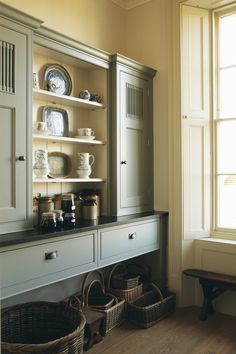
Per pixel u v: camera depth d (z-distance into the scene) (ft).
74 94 9.16
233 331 8.18
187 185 9.69
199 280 9.06
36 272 6.22
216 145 9.93
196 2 9.54
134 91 9.68
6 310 6.95
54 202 8.38
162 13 10.21
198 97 9.83
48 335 7.22
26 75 6.79
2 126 6.36
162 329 8.29
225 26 9.84
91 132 9.06
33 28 6.91
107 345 7.50
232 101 9.71
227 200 9.79
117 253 8.14
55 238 6.57
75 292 9.11
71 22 9.16
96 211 8.66
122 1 10.84
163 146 10.13
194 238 9.75
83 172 8.66
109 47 10.42
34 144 8.16
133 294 9.00
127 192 9.38
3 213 6.34
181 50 9.62
